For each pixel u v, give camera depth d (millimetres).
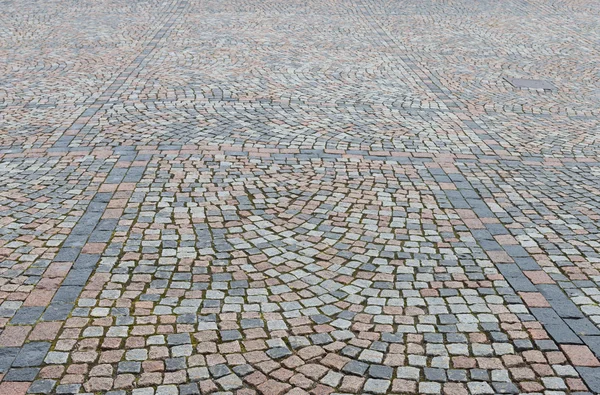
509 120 9859
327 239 5992
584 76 12492
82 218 6203
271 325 4703
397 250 5848
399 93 10961
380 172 7637
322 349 4461
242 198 6777
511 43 14766
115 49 13203
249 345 4477
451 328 4746
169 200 6656
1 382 4043
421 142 8742
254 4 17953
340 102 10336
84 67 11898
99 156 7777
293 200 6785
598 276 5539
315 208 6621
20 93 10312
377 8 17938
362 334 4637
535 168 8000
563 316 4945
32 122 8977
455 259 5734
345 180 7352
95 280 5180
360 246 5891
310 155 8070
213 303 4941
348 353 4430
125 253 5602
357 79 11656
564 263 5734
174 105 9875
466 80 11906
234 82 11195
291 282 5266
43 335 4488
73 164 7512
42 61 12242
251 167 7602
